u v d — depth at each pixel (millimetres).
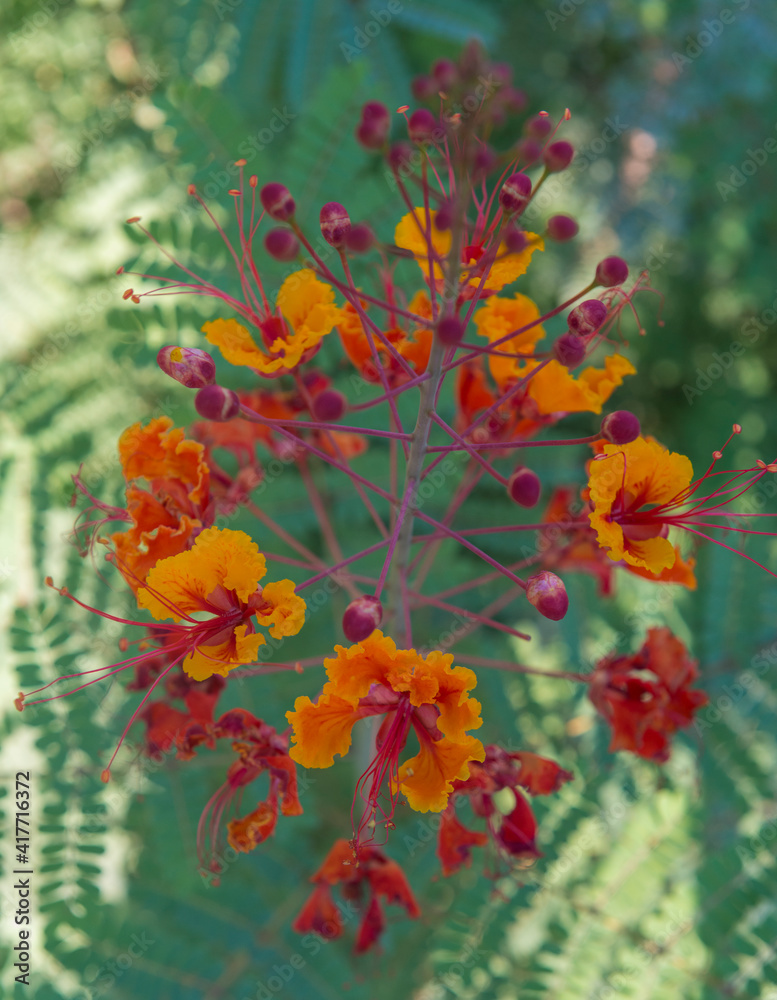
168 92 515
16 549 520
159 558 389
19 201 867
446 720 361
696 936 489
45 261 707
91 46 809
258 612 373
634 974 488
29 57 815
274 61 623
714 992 482
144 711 417
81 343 594
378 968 512
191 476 396
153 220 510
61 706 495
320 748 368
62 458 553
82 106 814
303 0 606
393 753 372
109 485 534
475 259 393
